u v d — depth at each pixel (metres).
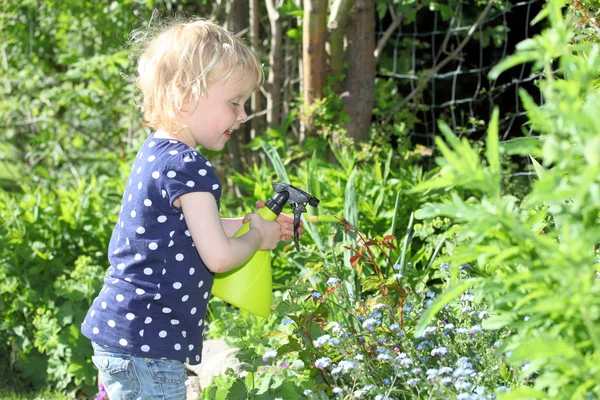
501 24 5.51
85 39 6.05
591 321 1.37
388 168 3.91
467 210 1.53
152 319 2.18
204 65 2.26
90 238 4.32
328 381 2.49
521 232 1.47
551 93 1.44
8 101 6.24
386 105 4.91
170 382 2.20
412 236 3.20
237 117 2.37
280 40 5.25
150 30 2.83
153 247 2.17
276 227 2.40
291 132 5.84
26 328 3.92
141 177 2.21
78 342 3.67
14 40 6.14
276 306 2.57
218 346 3.43
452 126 5.39
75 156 6.46
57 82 6.46
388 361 2.31
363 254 2.90
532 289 1.63
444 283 2.86
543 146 1.43
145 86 2.40
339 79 4.69
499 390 1.81
